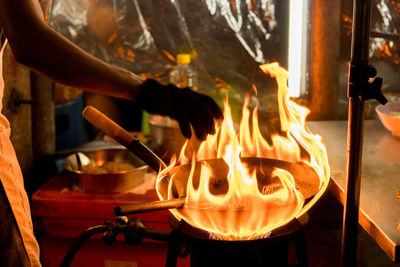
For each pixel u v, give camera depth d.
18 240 0.94
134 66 1.75
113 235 0.94
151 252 1.42
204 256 0.80
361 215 0.85
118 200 1.39
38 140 1.79
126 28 1.68
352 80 0.73
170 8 1.64
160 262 1.42
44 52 0.76
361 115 0.75
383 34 1.68
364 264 1.40
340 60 1.67
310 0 1.60
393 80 1.73
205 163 1.00
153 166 0.88
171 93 0.81
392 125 1.33
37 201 1.40
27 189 1.73
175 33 1.68
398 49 1.70
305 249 0.87
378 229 0.78
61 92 1.86
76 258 1.45
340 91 1.75
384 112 1.43
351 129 0.76
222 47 1.68
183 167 0.98
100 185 1.41
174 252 0.85
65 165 1.49
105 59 1.73
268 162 1.00
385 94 1.67
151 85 0.82
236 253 0.77
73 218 1.41
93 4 1.65
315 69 1.64
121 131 0.86
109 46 1.71
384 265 1.39
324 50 1.62
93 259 1.44
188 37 1.68
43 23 0.78
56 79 0.79
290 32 1.62
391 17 1.66
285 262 0.85
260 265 0.79
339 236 1.49
